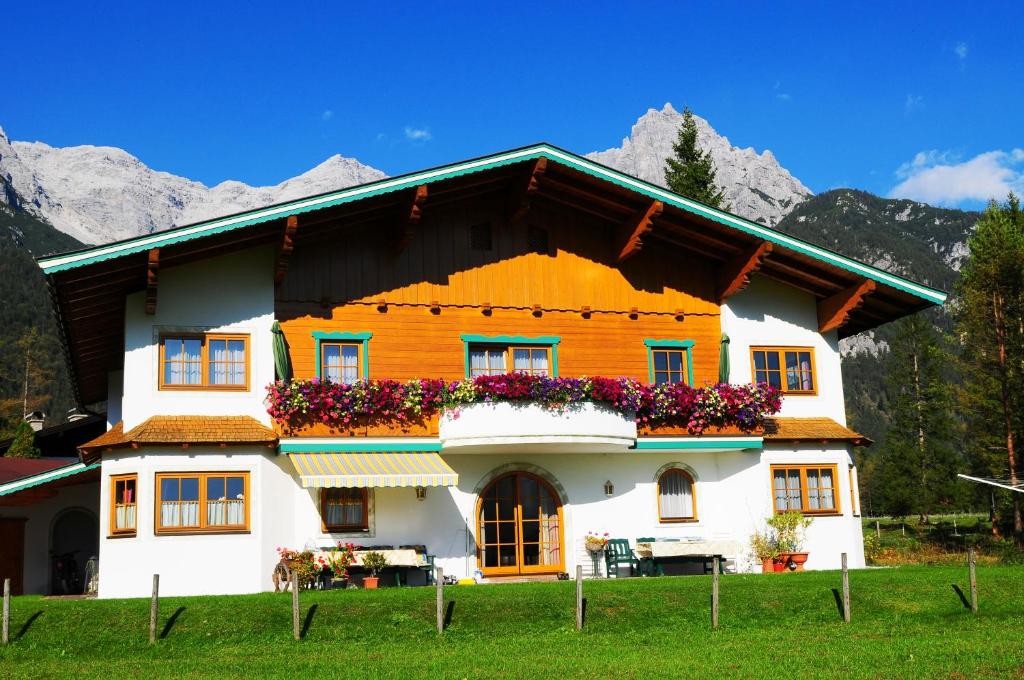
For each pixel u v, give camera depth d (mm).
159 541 24203
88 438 44781
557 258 29297
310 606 20891
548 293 28969
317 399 25828
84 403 38594
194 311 25922
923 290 29781
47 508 32031
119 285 25047
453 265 28297
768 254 28906
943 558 43875
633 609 21719
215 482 24859
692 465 29812
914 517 90750
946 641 19500
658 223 29047
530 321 28641
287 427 25812
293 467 26188
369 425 26469
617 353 29234
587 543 28281
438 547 27109
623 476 29203
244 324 26219
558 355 28688
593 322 29203
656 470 29469
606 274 29625
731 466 29734
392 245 27797
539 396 26750
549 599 21906
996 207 61875
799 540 29203
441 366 27641
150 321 25594
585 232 29688
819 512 29703
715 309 30453
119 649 18969
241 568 24562
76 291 24281
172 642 19281
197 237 24000
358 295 27297
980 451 56500
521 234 29125
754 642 19672
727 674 17266
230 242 25609
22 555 31453
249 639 19547
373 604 21094
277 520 25406
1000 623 21109
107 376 33875
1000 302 56469
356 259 27484
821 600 22688
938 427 74062
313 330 26750
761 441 29203
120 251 23281
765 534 28891
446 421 26703
